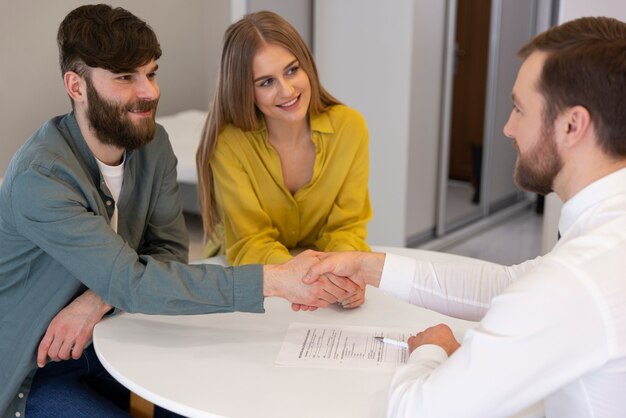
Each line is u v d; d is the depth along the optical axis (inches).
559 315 35.3
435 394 38.8
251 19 67.4
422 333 50.4
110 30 54.5
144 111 57.7
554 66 38.2
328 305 59.2
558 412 40.5
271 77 66.9
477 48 165.8
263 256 69.5
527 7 171.5
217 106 70.6
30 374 59.6
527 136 40.2
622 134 37.4
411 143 141.0
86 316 57.0
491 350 36.8
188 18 151.1
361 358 50.8
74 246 54.7
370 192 147.5
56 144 56.9
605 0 99.3
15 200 54.8
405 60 135.3
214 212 75.4
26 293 58.2
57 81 121.8
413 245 150.3
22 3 114.9
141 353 51.7
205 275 54.7
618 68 36.7
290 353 51.6
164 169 66.9
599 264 35.7
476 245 160.1
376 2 136.7
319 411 43.9
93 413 58.3
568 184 40.1
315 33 146.5
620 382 36.4
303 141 73.2
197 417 44.0
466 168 173.6
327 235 74.7
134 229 65.6
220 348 52.4
